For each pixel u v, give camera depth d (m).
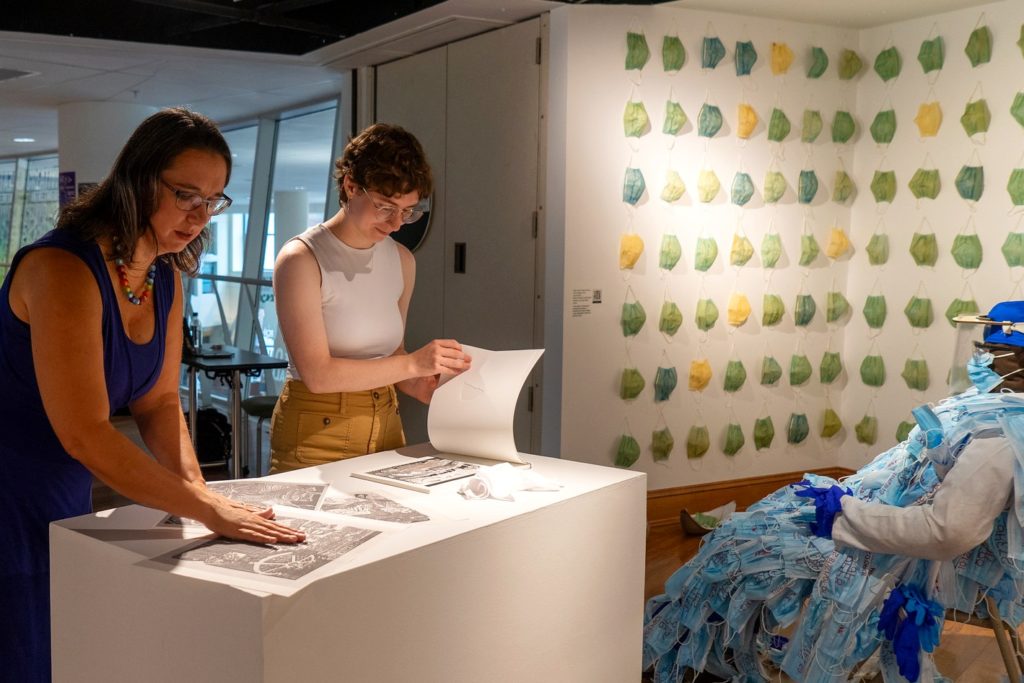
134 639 1.41
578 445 4.56
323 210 7.76
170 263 1.83
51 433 1.73
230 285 8.89
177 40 5.47
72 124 7.98
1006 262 4.38
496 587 1.63
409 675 1.46
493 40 4.83
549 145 4.53
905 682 2.36
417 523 1.59
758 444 4.98
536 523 1.71
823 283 5.07
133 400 1.86
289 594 1.24
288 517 1.62
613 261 4.54
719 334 4.82
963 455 2.20
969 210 4.53
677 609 2.77
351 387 2.12
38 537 1.76
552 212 4.52
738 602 2.57
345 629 1.34
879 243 4.95
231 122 8.88
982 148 4.46
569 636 1.85
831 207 5.04
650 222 4.59
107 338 1.64
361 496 1.78
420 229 5.45
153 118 1.59
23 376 1.67
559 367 4.51
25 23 5.20
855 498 2.45
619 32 4.43
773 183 4.84
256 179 8.53
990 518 2.15
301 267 2.12
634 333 4.61
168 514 1.62
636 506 2.02
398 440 2.38
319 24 5.00
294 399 2.27
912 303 4.78
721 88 4.67
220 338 9.06
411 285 2.43
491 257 4.93
